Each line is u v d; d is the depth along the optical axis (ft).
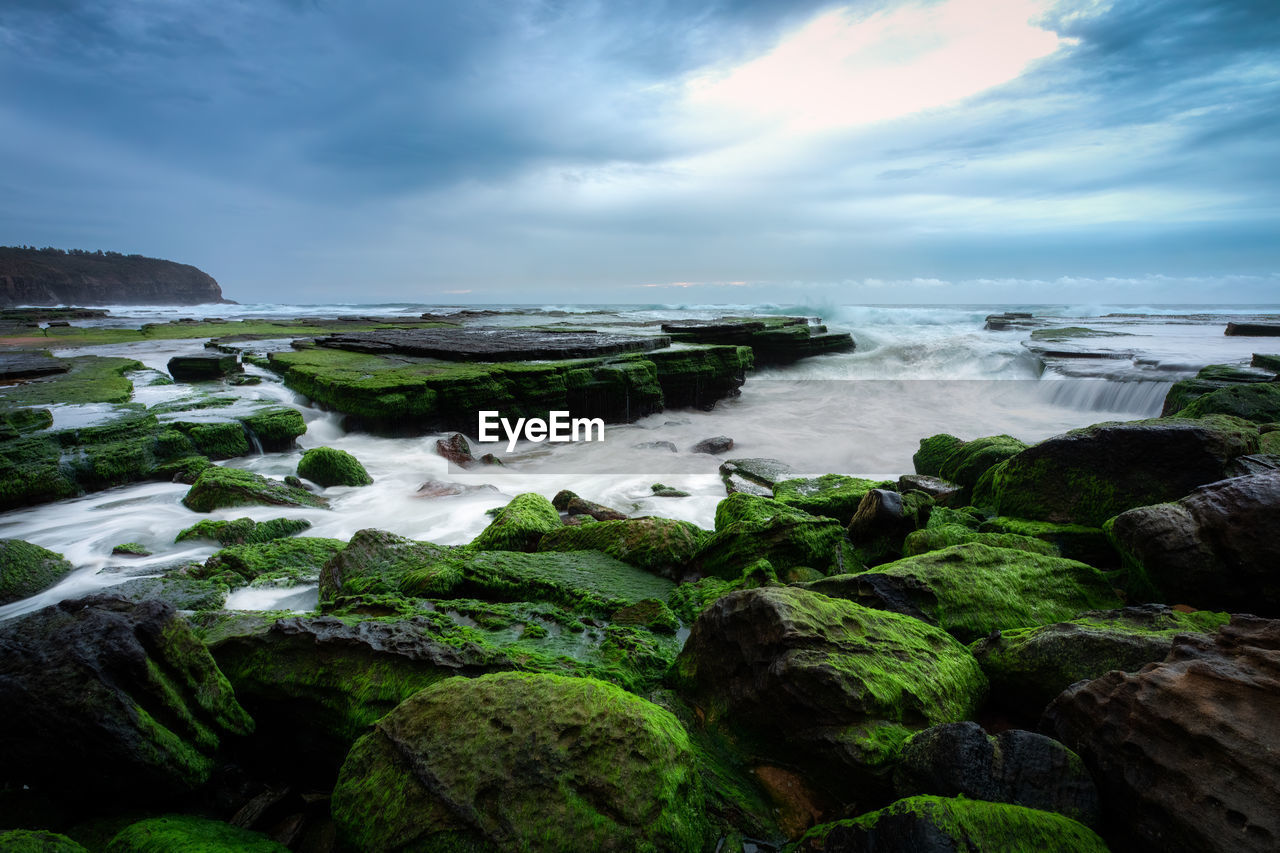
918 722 11.32
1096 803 9.28
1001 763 9.51
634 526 23.76
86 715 10.24
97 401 52.60
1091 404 68.59
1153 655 11.88
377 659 13.26
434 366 65.36
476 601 17.92
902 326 155.43
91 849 10.16
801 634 11.98
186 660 12.08
